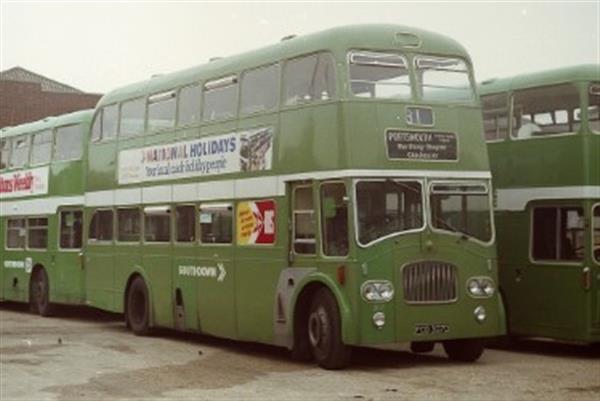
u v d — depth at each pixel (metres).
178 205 16.89
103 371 13.05
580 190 14.61
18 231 25.23
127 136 18.86
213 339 17.58
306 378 12.27
